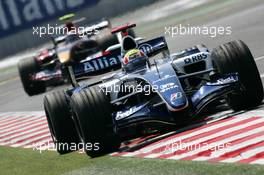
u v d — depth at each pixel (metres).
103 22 72.12
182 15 120.62
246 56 35.62
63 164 35.97
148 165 30.56
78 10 131.88
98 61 45.28
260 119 33.16
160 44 42.22
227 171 26.25
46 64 78.19
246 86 35.44
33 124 55.72
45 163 37.78
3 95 85.88
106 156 34.94
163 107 35.22
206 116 37.38
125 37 39.47
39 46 131.12
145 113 34.75
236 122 33.81
